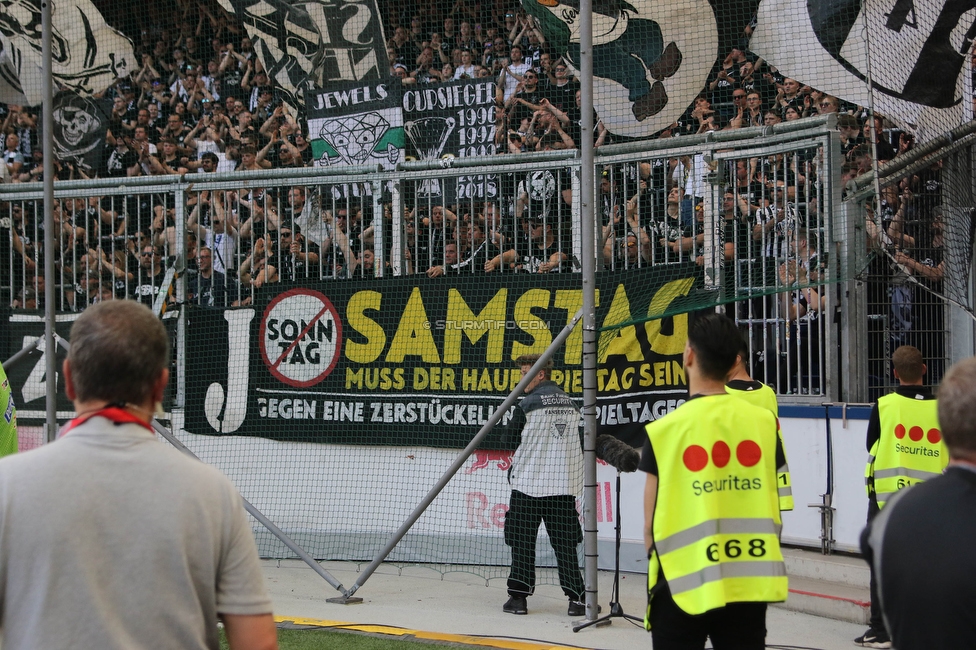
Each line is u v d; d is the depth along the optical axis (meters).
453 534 12.62
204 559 3.59
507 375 12.54
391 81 14.43
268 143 16.55
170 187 14.10
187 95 17.30
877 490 9.35
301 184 13.62
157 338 3.84
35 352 14.31
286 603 11.02
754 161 11.74
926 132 11.13
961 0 10.94
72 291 14.51
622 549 12.32
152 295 14.13
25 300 14.77
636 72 12.57
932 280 11.88
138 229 14.16
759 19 11.87
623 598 11.12
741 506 5.96
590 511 10.10
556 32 12.81
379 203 13.47
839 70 11.46
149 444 3.65
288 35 14.85
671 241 12.32
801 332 12.05
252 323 13.66
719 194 11.62
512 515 10.68
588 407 10.16
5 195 14.80
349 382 13.22
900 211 11.41
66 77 15.55
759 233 11.76
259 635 3.69
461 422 12.70
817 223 11.13
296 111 16.27
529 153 12.90
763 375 12.28
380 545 12.93
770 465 6.07
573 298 12.34
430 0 16.14
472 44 15.84
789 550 11.71
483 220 13.41
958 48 11.02
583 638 9.52
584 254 10.20
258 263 14.31
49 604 3.33
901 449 9.21
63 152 15.70
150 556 3.45
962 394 3.68
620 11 12.55
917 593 3.51
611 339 12.26
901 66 11.16
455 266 13.41
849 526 11.27
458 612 10.59
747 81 13.40
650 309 11.16
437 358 12.85
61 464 3.48
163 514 3.51
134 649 3.39
